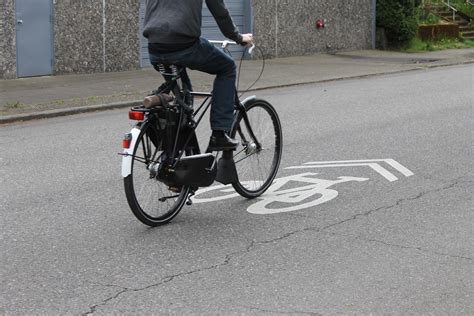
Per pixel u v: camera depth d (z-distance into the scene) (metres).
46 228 6.91
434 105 14.52
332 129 11.93
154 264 6.01
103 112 14.60
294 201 7.81
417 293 5.45
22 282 5.62
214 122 7.18
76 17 19.31
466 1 34.75
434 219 7.22
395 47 29.11
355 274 5.80
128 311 5.13
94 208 7.57
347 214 7.38
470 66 23.66
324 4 26.67
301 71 21.47
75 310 5.14
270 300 5.32
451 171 9.13
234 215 7.34
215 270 5.89
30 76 18.61
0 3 17.81
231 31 6.99
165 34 6.73
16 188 8.38
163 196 7.02
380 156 9.94
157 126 6.82
